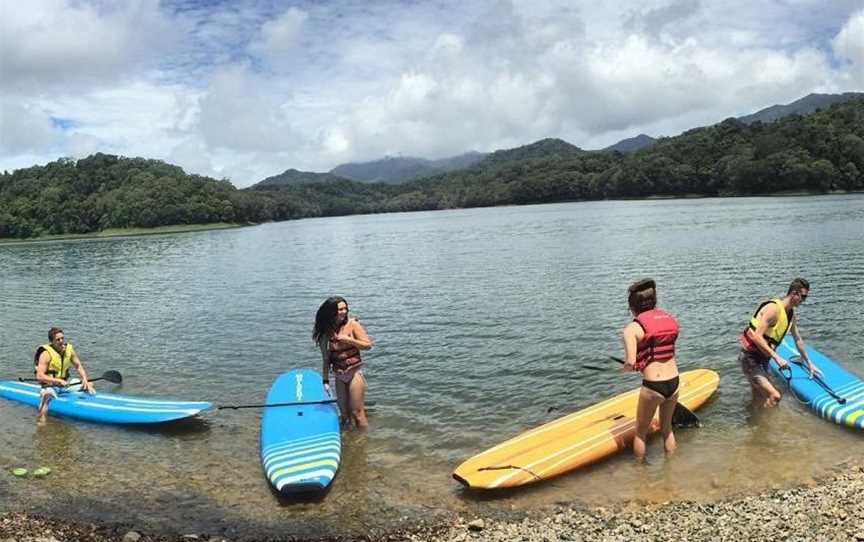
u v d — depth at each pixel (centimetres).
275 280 3006
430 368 1273
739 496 702
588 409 941
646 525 648
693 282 2123
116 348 1642
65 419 1082
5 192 13925
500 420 985
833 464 769
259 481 816
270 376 1307
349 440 927
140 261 4897
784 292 1842
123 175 14650
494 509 714
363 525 694
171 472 854
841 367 1114
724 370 1156
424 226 8638
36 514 750
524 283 2319
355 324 977
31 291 3109
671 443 821
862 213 4969
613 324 1550
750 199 9762
